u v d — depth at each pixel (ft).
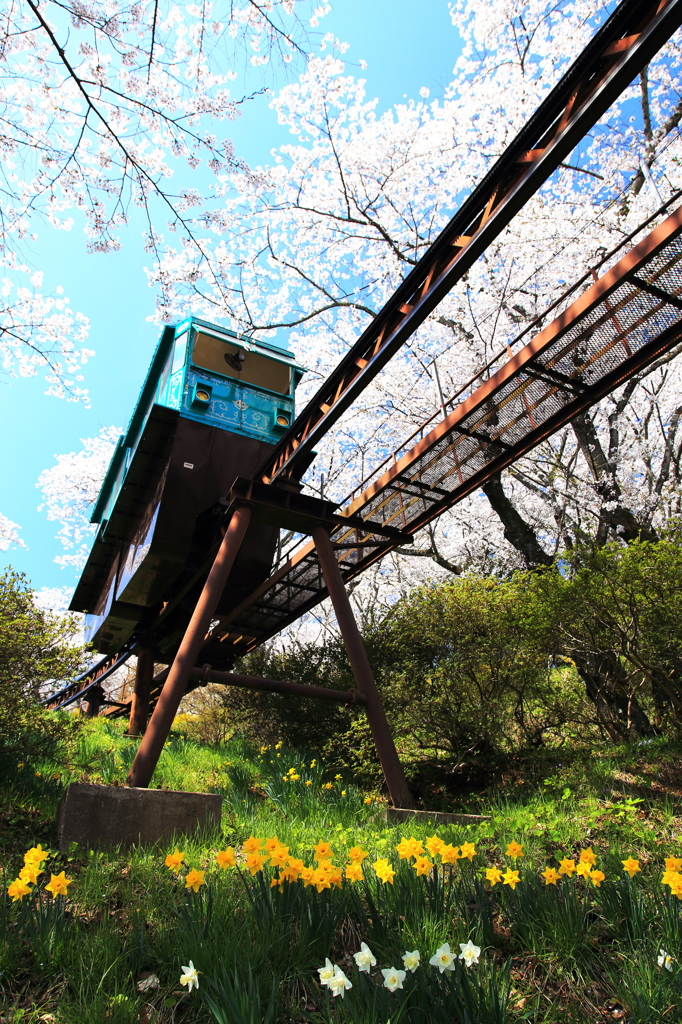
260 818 18.15
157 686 47.32
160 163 21.12
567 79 13.61
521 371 19.90
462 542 60.03
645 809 15.84
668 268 16.52
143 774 17.90
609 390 20.31
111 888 10.51
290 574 31.53
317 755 30.73
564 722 26.48
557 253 36.24
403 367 45.80
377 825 17.85
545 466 41.98
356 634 23.49
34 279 26.99
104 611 39.11
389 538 28.45
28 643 17.94
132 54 18.65
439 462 24.62
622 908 8.54
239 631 38.09
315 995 6.84
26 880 7.82
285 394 32.60
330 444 51.39
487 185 15.94
